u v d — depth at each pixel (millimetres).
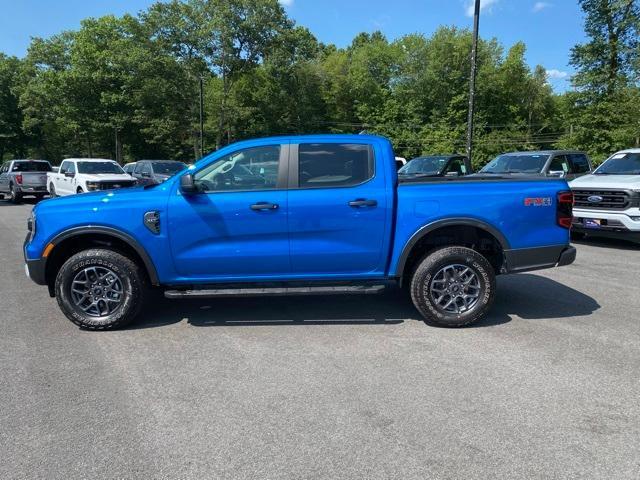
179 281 5020
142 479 2652
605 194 9398
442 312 5000
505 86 55844
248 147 4938
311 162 4938
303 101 56781
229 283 5070
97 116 48719
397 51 61250
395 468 2725
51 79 47406
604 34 30594
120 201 4902
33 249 4957
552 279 7121
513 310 5617
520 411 3334
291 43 51688
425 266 4949
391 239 4992
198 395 3598
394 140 56625
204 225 4867
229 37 48438
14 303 5984
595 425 3158
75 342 4676
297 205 4863
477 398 3520
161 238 4883
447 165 14289
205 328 5070
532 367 4043
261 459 2820
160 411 3371
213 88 52438
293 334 4875
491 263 5488
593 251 9461
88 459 2834
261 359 4254
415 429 3117
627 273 7492
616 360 4176
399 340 4688
